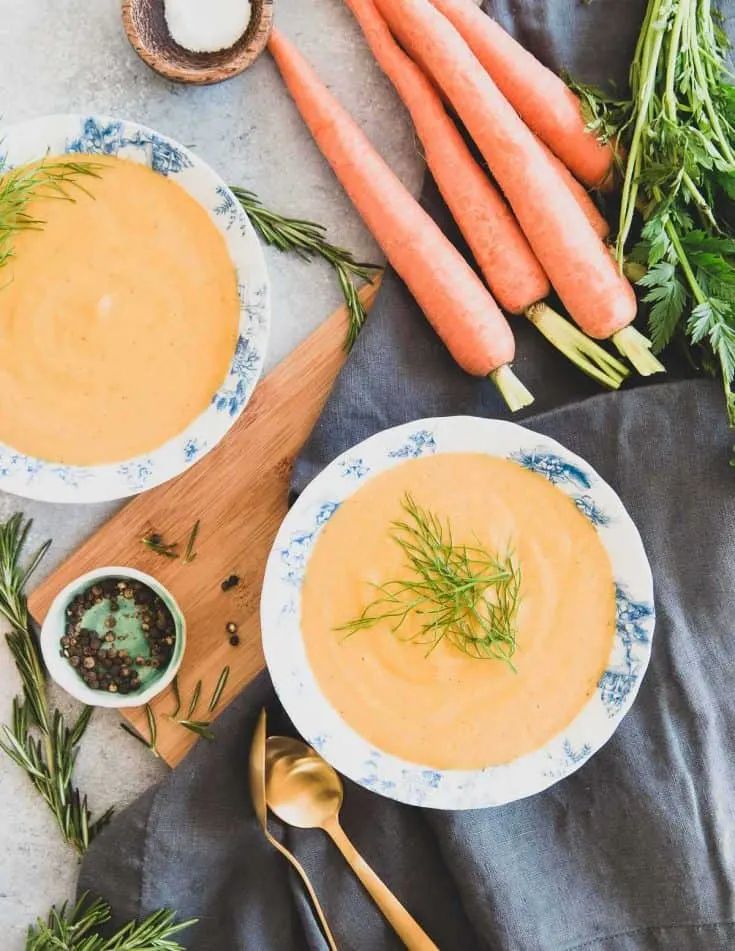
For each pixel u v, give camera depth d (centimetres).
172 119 92
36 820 93
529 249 89
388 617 84
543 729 85
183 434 88
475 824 87
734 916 87
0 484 87
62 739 92
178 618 88
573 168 90
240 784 89
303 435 91
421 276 88
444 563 84
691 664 88
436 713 85
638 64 88
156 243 87
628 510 88
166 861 88
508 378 89
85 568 90
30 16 91
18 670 92
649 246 86
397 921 87
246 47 89
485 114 87
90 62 92
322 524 85
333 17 92
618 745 88
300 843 89
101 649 90
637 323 91
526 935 87
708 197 87
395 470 85
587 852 88
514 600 83
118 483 88
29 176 86
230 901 89
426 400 90
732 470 88
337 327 91
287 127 92
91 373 87
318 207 92
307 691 85
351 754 85
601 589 85
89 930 89
